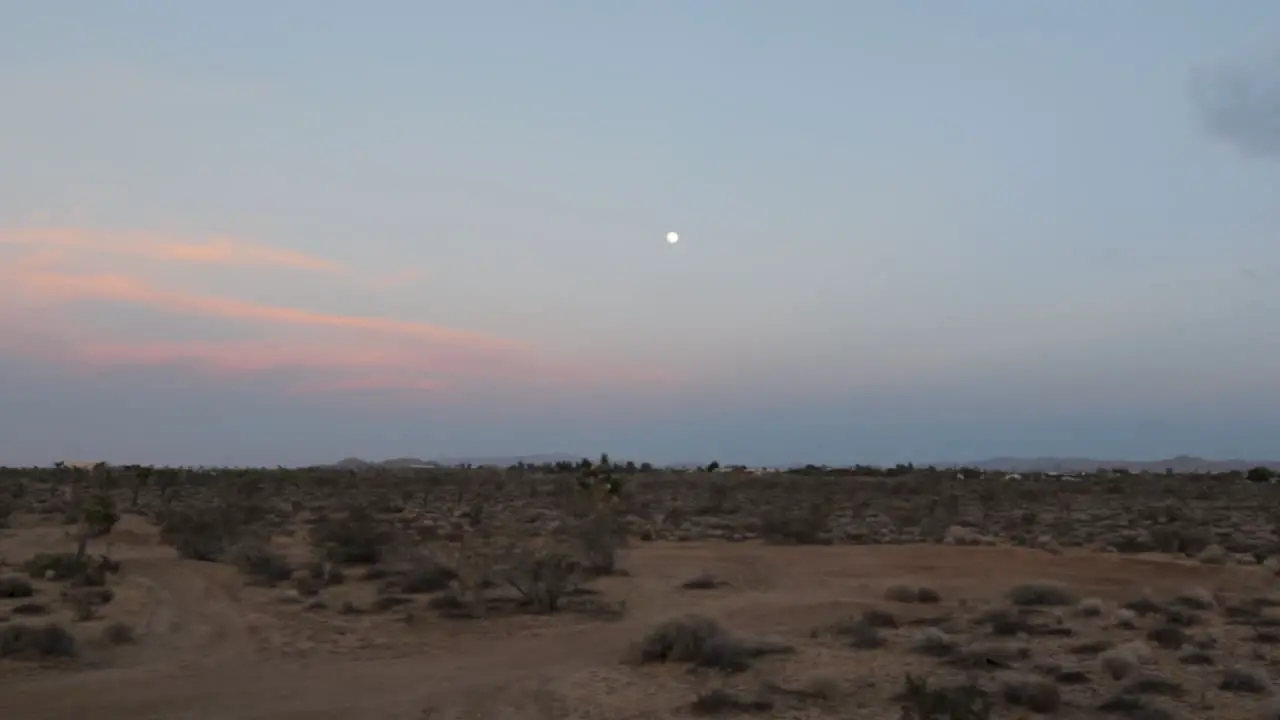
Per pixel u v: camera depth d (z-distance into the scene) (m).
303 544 46.91
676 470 157.25
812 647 23.00
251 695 18.95
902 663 21.02
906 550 47.78
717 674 20.28
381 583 33.69
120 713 17.55
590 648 23.83
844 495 92.44
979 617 26.81
